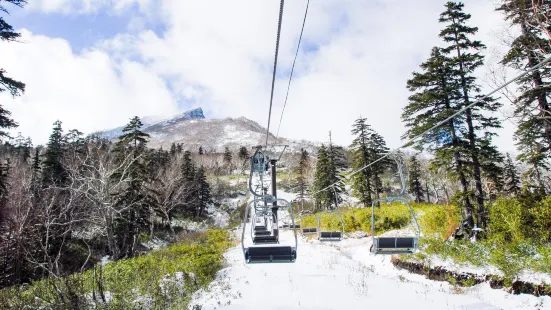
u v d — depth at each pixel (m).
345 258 18.66
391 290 11.95
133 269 15.61
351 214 31.47
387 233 24.86
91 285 12.74
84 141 47.50
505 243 14.33
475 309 10.03
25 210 20.83
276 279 13.50
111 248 23.48
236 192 80.19
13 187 22.41
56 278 12.44
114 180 27.97
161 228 46.97
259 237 14.50
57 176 34.78
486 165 19.69
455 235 18.17
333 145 50.03
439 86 21.67
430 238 17.78
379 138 45.19
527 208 14.92
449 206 20.92
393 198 10.38
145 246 35.94
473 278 13.37
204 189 60.94
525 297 11.23
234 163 116.12
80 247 27.33
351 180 45.81
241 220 57.84
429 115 21.80
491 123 19.36
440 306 10.27
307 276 13.87
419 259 16.48
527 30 18.39
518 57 18.69
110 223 24.00
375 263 19.20
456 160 19.98
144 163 32.50
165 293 11.92
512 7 18.33
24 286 13.63
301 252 20.81
